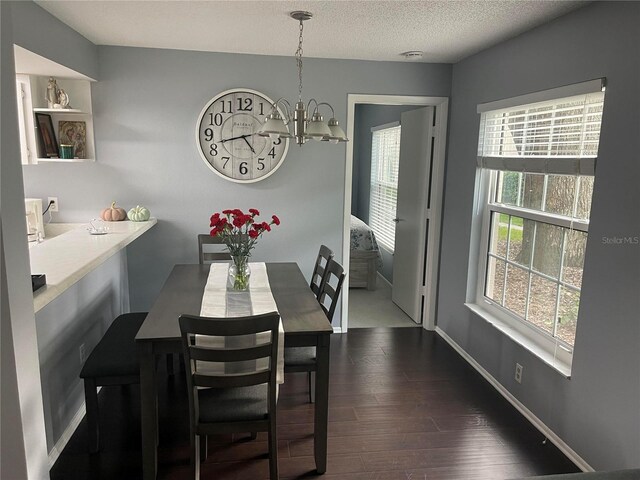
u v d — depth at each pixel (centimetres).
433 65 407
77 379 283
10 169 163
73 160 355
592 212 241
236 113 390
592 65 241
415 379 349
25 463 174
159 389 320
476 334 367
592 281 241
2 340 165
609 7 229
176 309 255
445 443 272
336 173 415
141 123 380
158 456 254
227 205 404
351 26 295
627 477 180
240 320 198
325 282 319
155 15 281
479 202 368
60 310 259
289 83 393
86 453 256
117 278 369
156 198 393
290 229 417
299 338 236
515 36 310
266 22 291
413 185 469
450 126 413
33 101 337
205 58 379
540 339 296
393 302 531
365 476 243
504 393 326
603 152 233
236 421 217
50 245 278
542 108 294
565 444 264
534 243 306
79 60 327
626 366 220
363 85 403
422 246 450
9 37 162
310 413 299
